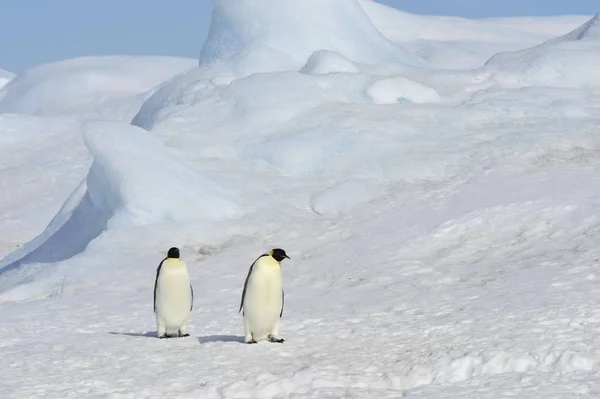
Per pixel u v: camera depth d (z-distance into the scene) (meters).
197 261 53.91
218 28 98.94
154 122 79.12
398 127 69.81
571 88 77.12
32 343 31.55
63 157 134.50
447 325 31.38
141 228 58.66
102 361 27.23
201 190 62.41
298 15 93.12
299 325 34.41
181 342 30.34
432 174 63.44
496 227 51.59
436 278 44.09
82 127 67.25
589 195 53.12
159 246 56.69
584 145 64.12
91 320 38.84
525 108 71.56
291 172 67.88
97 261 54.25
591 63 79.00
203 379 24.34
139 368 25.91
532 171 60.34
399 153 66.44
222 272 50.38
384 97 76.44
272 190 64.44
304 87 77.00
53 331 35.44
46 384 23.89
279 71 81.25
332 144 68.44
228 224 58.53
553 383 22.20
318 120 72.12
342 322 34.62
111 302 44.50
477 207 54.53
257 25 93.88
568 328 28.34
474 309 34.41
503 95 74.44
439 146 66.94
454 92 78.56
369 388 23.39
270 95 75.88
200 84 85.19
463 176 61.88
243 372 25.12
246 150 70.38
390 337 30.55
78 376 24.94
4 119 151.00
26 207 114.25
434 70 85.94
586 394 21.05
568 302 33.06
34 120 152.88
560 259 43.66
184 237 57.44
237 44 95.00
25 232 105.56
